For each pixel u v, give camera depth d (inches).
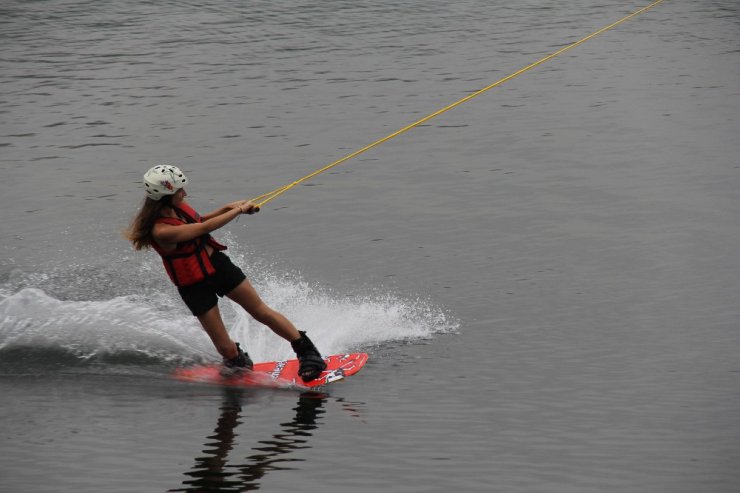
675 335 1094.4
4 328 1131.9
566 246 1390.3
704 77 2409.0
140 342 1108.5
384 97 2285.9
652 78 2417.6
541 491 780.0
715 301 1184.8
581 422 898.7
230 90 2379.4
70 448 853.8
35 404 949.2
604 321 1138.7
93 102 2285.9
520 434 876.6
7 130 2060.8
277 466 821.9
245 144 1935.3
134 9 3587.6
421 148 1898.4
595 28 3107.8
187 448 853.8
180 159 1847.9
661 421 896.9
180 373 1031.6
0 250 1408.7
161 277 1323.8
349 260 1359.5
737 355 1039.0
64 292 1259.8
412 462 827.4
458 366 1032.8
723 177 1678.2
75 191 1678.2
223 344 1040.2
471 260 1347.2
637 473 807.1
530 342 1087.6
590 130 1987.0
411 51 2800.2
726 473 805.2
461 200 1603.1
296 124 2071.9
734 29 3038.9
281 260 1363.2
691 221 1476.4
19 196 1652.3
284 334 1029.2
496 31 3093.0
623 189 1632.6
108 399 965.2
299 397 972.6
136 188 1694.1
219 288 1031.0
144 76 2539.4
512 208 1557.6
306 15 3435.0
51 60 2755.9
